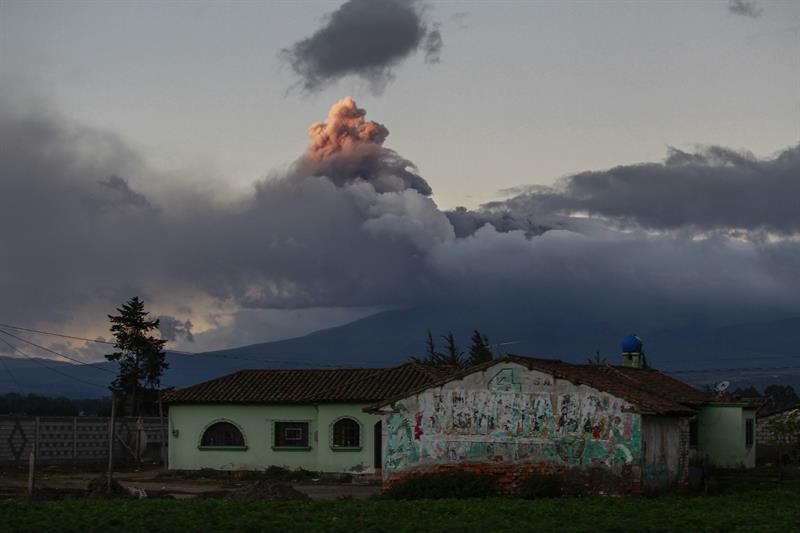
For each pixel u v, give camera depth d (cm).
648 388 5431
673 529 2767
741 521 2955
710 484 4172
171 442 5831
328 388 5584
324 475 5403
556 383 3897
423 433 4062
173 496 4194
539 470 3884
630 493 3744
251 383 5891
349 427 5453
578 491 3822
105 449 6475
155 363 8194
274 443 5625
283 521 2905
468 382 4025
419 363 5856
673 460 4041
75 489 4250
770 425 5103
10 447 5716
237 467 5669
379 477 5291
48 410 10962
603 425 3809
